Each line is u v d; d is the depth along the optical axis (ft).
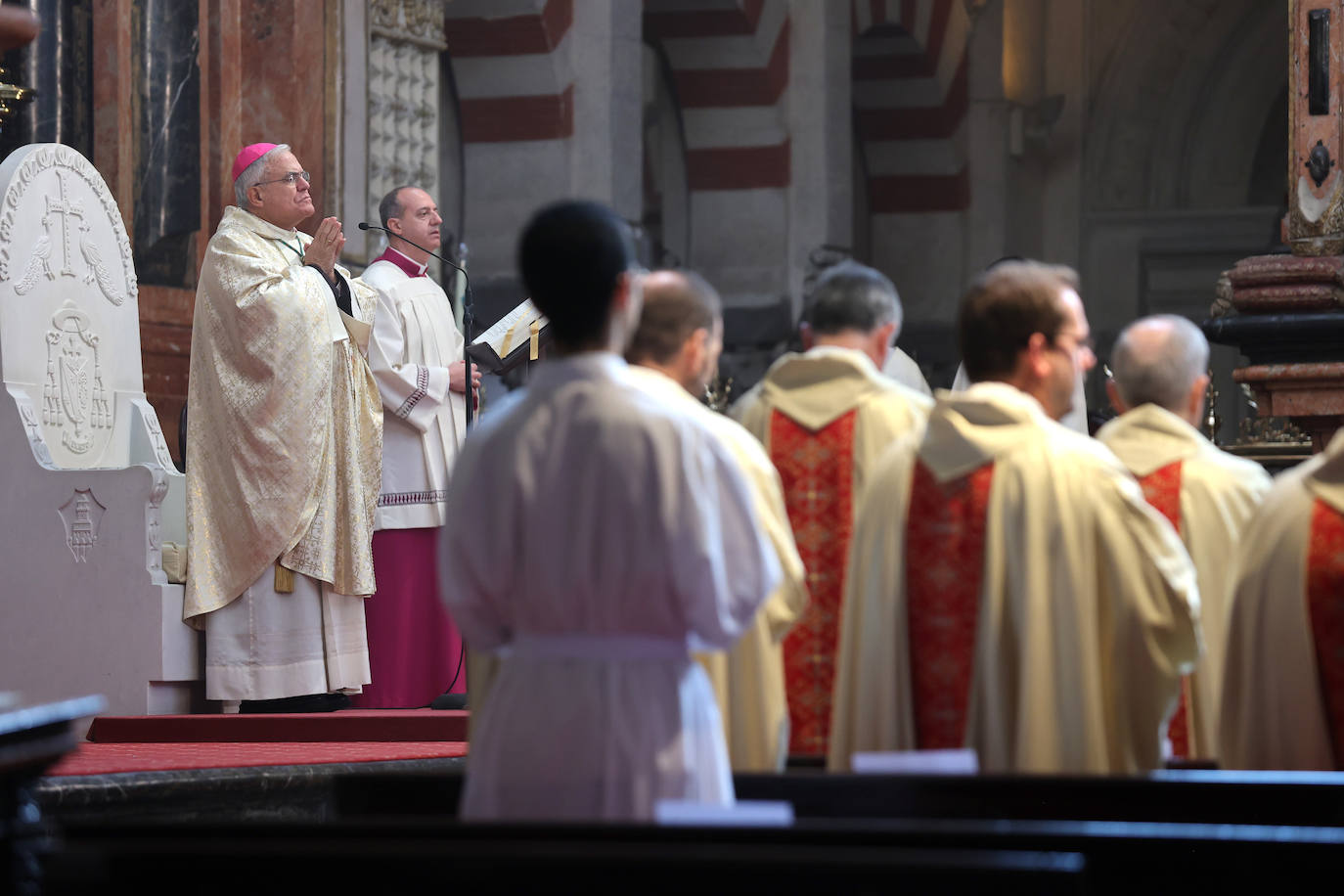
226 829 31.65
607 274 35.70
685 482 34.37
